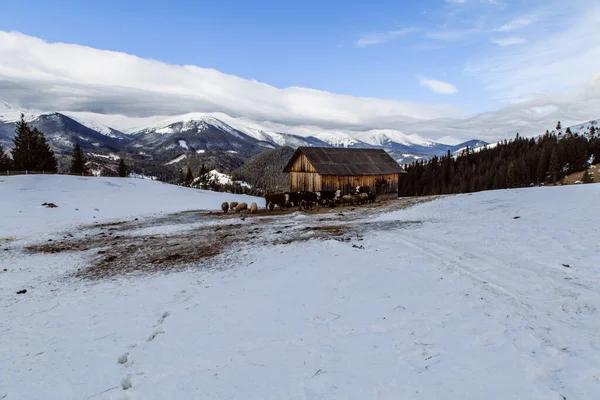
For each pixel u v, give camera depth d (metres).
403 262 12.33
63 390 6.64
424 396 5.66
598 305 7.96
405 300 9.30
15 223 25.31
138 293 11.39
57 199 34.88
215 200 44.78
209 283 11.97
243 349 7.68
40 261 15.63
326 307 9.38
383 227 19.16
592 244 12.04
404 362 6.64
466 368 6.24
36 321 9.44
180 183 126.19
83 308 10.27
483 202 23.02
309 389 6.16
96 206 34.19
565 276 9.88
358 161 39.28
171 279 12.62
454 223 18.34
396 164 41.38
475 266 11.44
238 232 20.62
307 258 13.59
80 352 7.92
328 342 7.66
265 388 6.31
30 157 73.44
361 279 11.02
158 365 7.35
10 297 11.23
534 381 5.70
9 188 36.88
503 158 164.62
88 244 19.06
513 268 10.93
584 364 5.97
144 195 42.56
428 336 7.46
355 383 6.20
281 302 9.92
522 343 6.81
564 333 7.03
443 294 9.45
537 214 17.39
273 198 32.41
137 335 8.66
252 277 12.21
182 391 6.43
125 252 16.94
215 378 6.73
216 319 9.19
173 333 8.61
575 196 20.22
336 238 16.81
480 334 7.28
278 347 7.64
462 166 166.88
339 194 33.41
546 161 143.38
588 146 155.25
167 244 18.28
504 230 15.48
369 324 8.27
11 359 7.62
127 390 6.58
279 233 19.45
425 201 28.69
